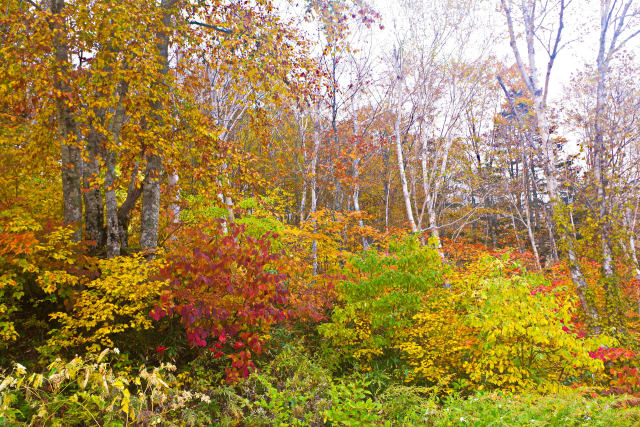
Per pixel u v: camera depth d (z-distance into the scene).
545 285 5.62
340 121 16.77
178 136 6.57
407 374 6.27
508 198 20.36
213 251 5.07
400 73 15.36
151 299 4.89
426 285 6.70
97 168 6.13
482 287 5.57
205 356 5.00
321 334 7.37
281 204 13.95
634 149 12.22
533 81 10.12
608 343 5.28
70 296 4.55
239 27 7.58
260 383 4.91
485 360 5.33
